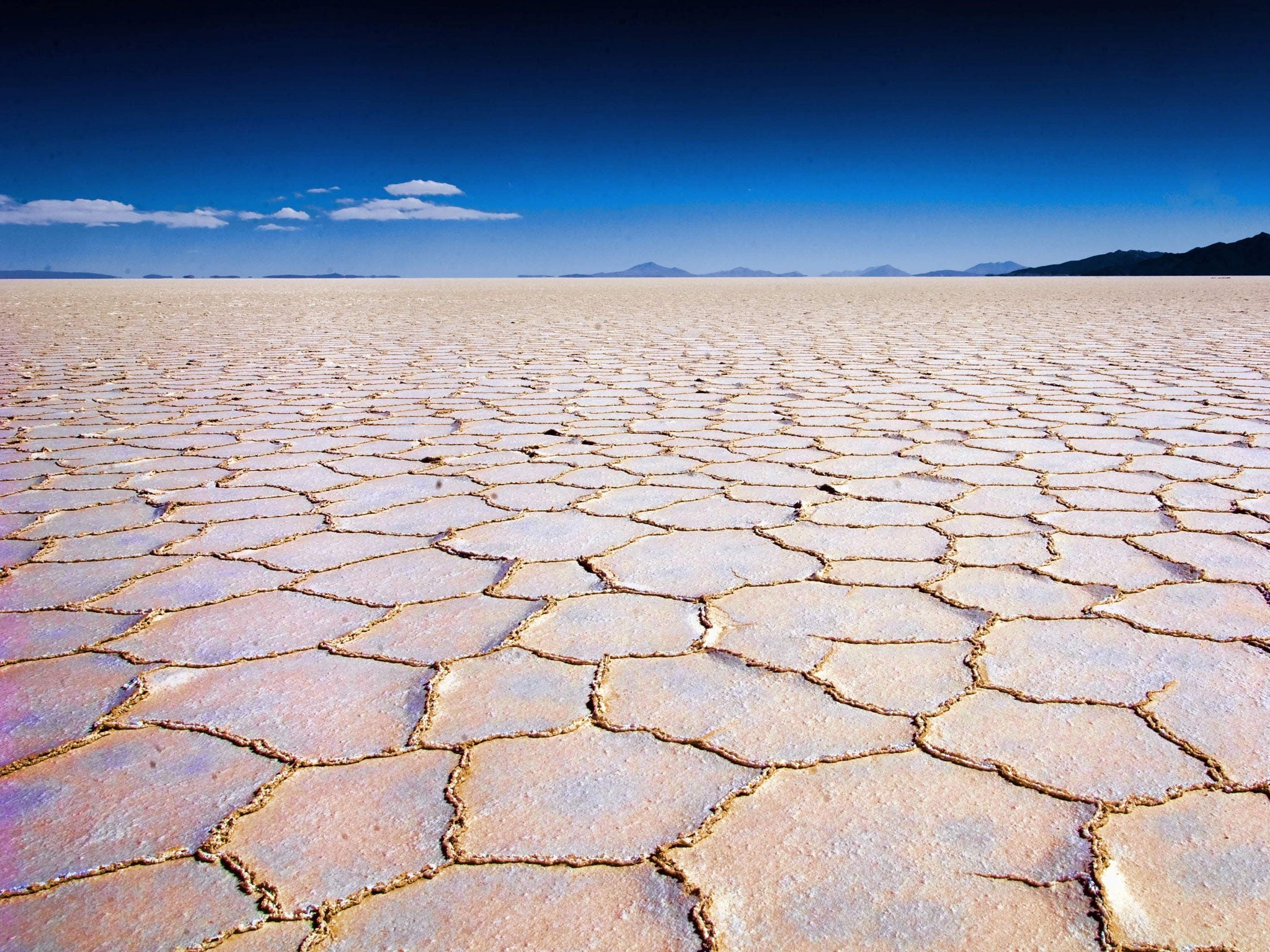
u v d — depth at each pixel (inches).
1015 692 141.9
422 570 199.3
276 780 122.1
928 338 839.1
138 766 125.8
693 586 187.8
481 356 695.7
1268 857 105.9
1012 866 104.9
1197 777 120.2
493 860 106.7
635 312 1330.0
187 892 102.7
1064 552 205.0
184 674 151.9
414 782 121.3
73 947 95.5
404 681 148.4
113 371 601.9
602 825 112.3
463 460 312.8
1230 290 2139.5
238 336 912.9
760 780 120.6
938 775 121.2
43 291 2466.8
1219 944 94.5
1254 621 166.1
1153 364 596.1
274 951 94.7
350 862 106.8
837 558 203.3
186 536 225.8
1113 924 96.9
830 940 95.3
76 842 110.8
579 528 228.5
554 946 94.9
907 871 104.3
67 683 149.3
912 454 314.8
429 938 96.0
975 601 177.2
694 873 104.4
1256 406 411.2
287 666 154.2
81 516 243.6
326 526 233.1
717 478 281.3
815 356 677.3
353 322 1130.7
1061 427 362.6
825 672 149.4
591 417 404.5
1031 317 1148.5
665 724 134.5
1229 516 230.8
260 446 340.8
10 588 190.7
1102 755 125.1
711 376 555.8
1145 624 165.8
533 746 129.2
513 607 178.1
